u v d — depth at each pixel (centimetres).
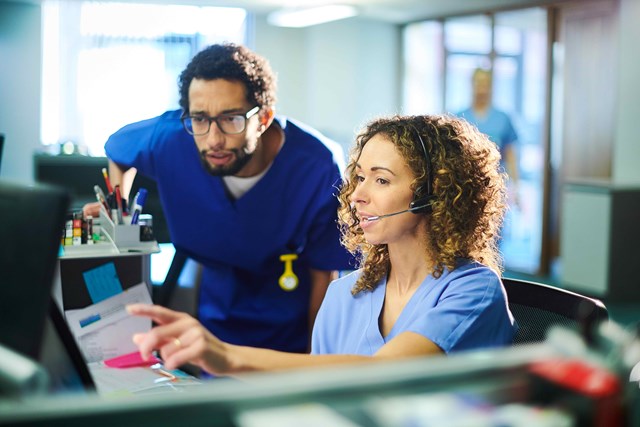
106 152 215
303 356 109
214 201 202
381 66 853
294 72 861
